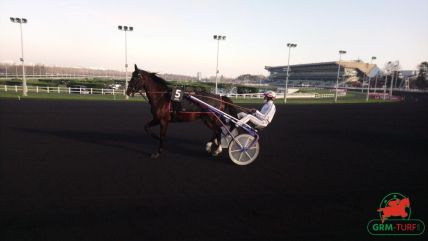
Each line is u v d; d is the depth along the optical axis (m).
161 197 4.28
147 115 14.62
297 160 6.74
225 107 6.47
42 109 15.79
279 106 25.20
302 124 13.48
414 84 82.81
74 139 8.23
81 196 4.23
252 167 6.01
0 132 8.91
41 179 4.88
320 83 104.31
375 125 13.82
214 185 4.84
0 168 5.39
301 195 4.55
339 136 10.39
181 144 7.96
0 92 27.94
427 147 8.72
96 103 21.06
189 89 6.50
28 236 3.16
